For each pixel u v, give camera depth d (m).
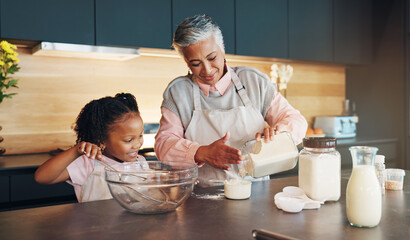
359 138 3.42
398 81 3.43
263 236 0.62
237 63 3.28
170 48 2.59
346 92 3.91
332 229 0.80
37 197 2.07
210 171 1.51
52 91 2.57
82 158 1.26
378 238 0.75
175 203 0.91
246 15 2.87
